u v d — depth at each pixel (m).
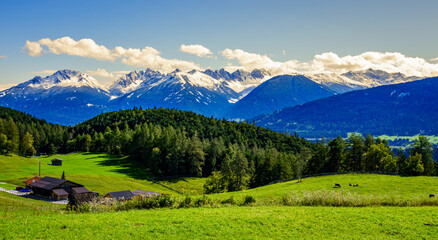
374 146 107.69
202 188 126.50
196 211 34.94
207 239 25.31
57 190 91.69
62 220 29.11
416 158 85.50
